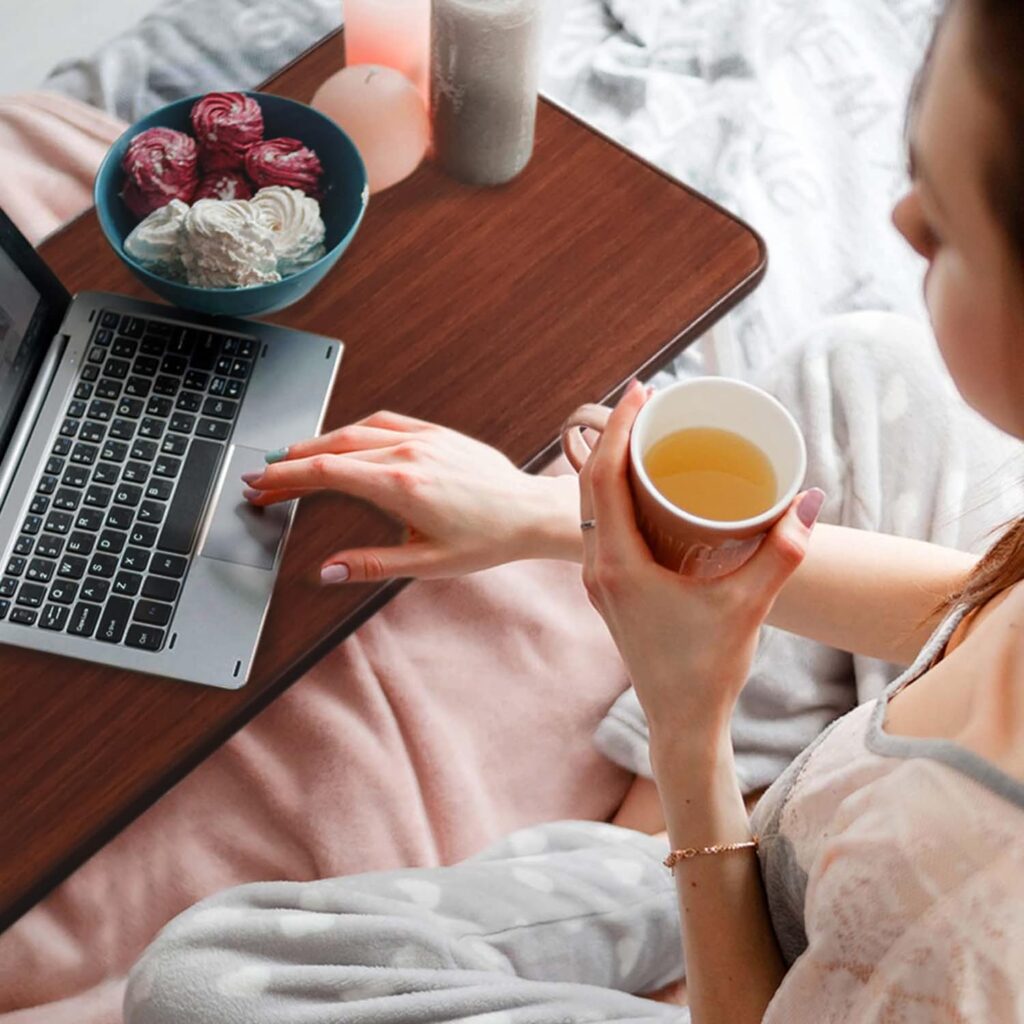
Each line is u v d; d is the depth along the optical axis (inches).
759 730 40.8
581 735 45.1
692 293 37.6
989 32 15.0
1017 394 18.2
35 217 56.1
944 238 17.6
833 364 42.4
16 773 31.1
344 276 37.6
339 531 34.0
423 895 36.5
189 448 34.4
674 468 25.1
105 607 32.3
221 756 43.8
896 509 40.6
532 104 37.3
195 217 33.4
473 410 35.9
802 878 24.8
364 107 37.2
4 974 41.6
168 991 34.2
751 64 65.9
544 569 47.5
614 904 37.2
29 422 34.3
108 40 66.7
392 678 44.6
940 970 18.8
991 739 19.4
